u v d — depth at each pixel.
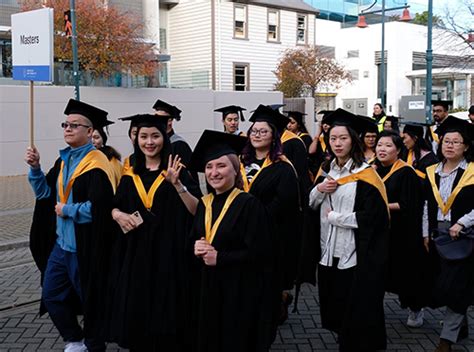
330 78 26.67
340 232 4.50
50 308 4.50
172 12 26.45
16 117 15.39
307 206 4.71
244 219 3.71
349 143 4.40
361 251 4.36
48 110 15.85
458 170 4.95
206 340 3.72
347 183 4.44
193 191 4.26
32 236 4.74
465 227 4.66
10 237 9.05
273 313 3.84
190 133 19.73
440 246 4.68
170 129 6.07
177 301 4.00
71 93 16.33
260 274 3.76
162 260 3.98
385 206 4.42
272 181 4.87
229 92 20.83
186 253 3.95
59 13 15.80
